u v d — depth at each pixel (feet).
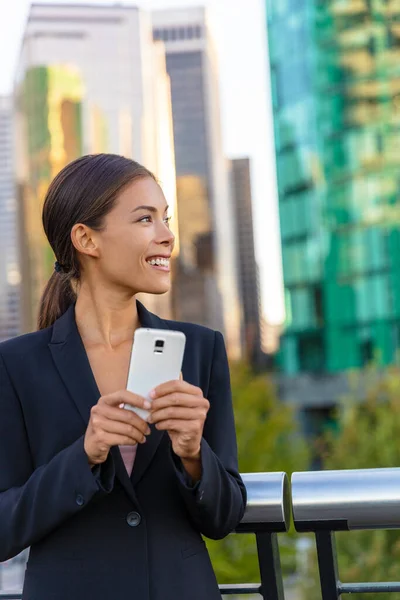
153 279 4.76
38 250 185.57
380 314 109.09
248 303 231.50
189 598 4.48
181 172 233.14
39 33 198.08
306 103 115.75
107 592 4.41
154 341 4.26
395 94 110.83
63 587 4.45
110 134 201.57
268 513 4.76
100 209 4.73
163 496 4.61
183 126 233.55
